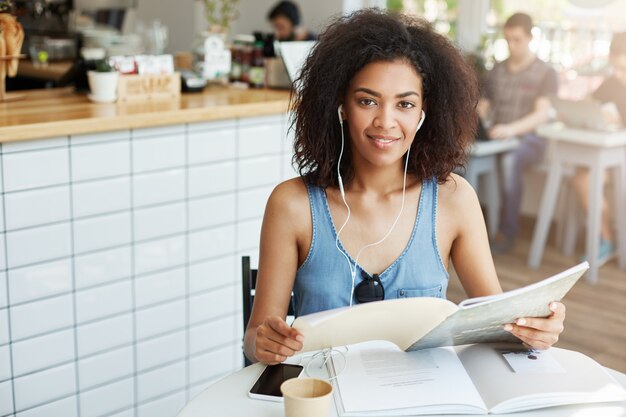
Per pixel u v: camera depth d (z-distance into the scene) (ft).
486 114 15.67
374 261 5.04
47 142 7.07
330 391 3.72
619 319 11.90
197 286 8.63
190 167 8.31
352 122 4.81
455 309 3.99
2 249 6.94
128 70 8.56
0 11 8.18
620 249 14.17
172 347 8.51
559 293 4.28
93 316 7.73
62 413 7.64
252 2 19.24
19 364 7.23
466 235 5.23
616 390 4.18
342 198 5.08
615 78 14.46
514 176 15.05
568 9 15.81
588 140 13.25
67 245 7.39
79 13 12.48
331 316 3.97
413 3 17.78
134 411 8.28
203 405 4.11
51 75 10.34
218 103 8.60
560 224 15.21
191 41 18.60
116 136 7.59
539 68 15.19
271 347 4.35
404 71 4.73
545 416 4.00
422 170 5.16
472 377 4.31
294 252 5.10
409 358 4.50
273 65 9.89
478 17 16.88
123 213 7.80
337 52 4.82
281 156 9.23
